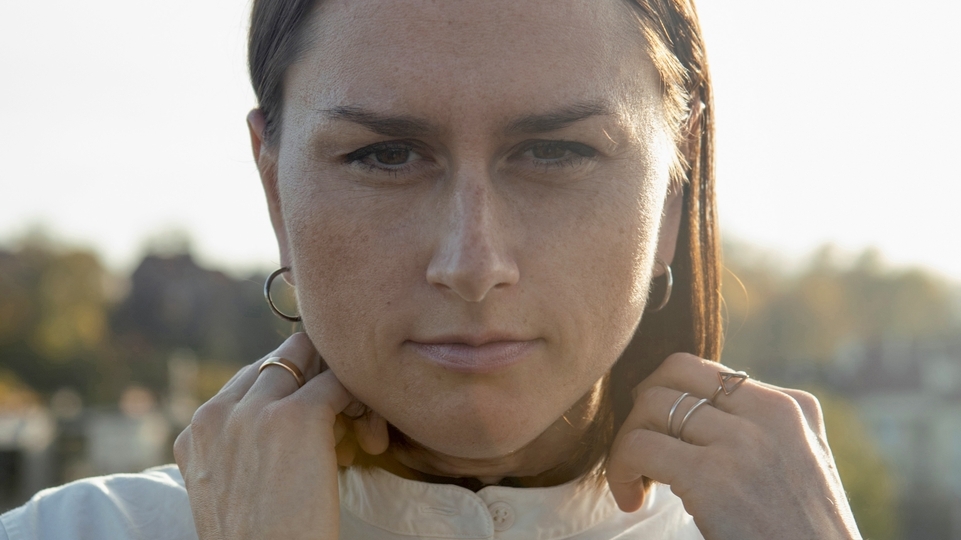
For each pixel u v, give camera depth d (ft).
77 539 5.84
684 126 5.54
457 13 4.38
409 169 4.56
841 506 4.95
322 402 5.08
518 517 5.44
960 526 89.35
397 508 5.47
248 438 5.03
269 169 5.44
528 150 4.58
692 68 5.50
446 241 4.39
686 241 5.82
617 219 4.67
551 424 5.13
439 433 4.63
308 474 4.85
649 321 5.86
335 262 4.63
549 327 4.54
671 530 5.92
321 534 4.75
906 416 104.94
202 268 141.08
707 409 5.28
